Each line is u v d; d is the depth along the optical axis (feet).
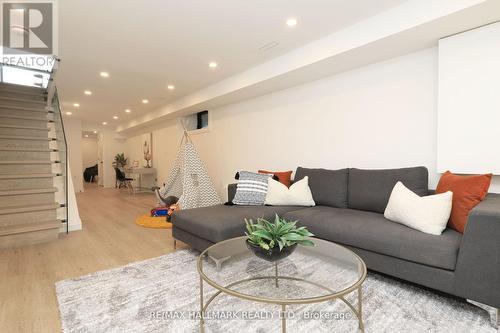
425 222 5.95
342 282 4.64
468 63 7.11
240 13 7.86
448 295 5.87
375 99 9.54
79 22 8.33
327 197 9.45
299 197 9.66
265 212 8.75
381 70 9.37
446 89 7.48
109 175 31.01
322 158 11.28
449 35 7.43
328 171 9.89
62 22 8.33
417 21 6.94
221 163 16.94
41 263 8.13
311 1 7.25
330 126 10.96
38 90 16.78
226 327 4.93
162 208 14.73
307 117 11.82
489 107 6.81
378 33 7.77
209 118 17.60
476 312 5.24
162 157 23.97
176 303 5.76
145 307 5.61
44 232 10.25
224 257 5.60
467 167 7.16
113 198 22.04
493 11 6.23
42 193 11.26
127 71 12.67
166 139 23.16
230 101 15.42
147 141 26.50
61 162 12.64
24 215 10.41
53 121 14.58
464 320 4.99
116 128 30.60
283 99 12.88
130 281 6.82
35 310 5.57
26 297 6.10
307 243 5.25
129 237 10.81
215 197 13.69
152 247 9.55
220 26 8.58
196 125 20.35
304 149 11.98
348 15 7.91
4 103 15.05
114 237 10.82
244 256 5.75
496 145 6.73
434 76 8.17
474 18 6.54
